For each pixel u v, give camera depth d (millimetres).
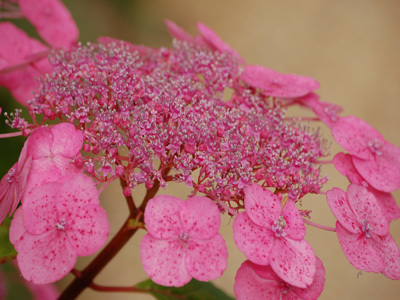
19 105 484
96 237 278
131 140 302
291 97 354
